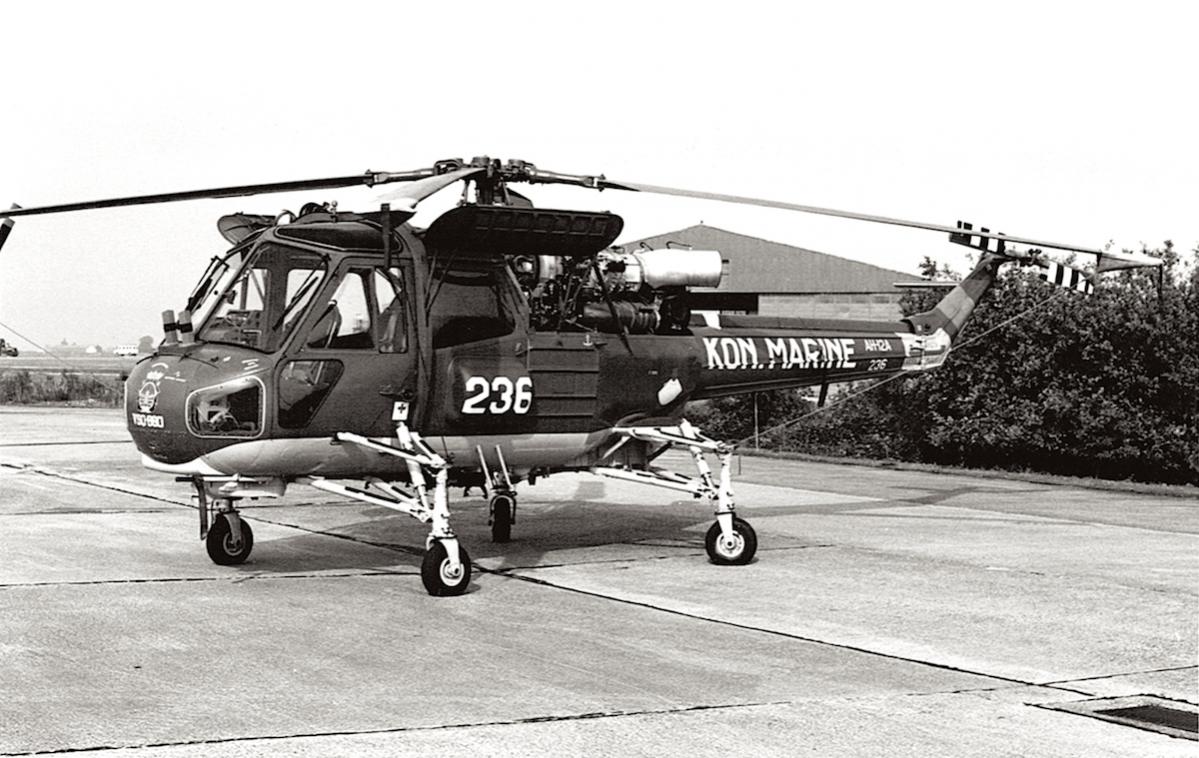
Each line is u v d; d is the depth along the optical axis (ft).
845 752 21.08
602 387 40.65
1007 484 75.97
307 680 25.40
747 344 44.80
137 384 36.47
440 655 27.86
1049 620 33.12
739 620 32.45
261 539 45.88
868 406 95.86
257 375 34.78
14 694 23.93
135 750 20.51
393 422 36.52
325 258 35.88
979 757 20.97
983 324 86.99
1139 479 82.99
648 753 20.80
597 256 40.29
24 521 49.47
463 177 34.71
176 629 30.01
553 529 50.24
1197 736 22.43
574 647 28.94
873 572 40.45
